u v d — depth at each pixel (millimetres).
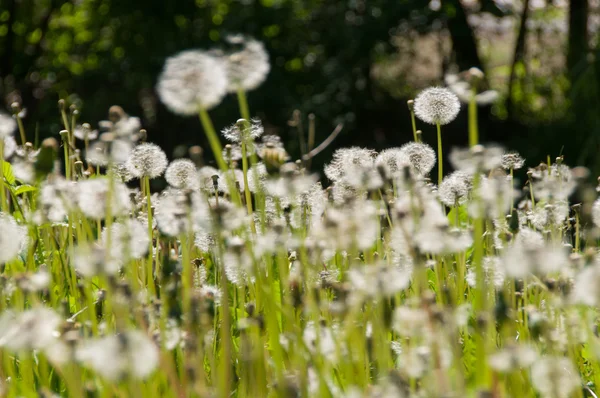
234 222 2227
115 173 2451
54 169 2305
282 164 2295
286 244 2281
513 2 9109
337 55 9094
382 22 8562
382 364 2193
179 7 9602
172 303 2244
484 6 8773
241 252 2211
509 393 2232
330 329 2273
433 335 2123
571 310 2244
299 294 2277
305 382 2174
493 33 9406
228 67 2264
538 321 2213
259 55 2268
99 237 2463
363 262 2492
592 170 6852
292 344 2236
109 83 10109
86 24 10664
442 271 2539
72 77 10484
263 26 9383
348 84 8875
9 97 10219
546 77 9078
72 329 2199
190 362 2217
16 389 2277
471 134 2182
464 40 9078
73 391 2182
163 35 9688
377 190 2453
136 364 2055
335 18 8945
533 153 8016
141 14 9711
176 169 2447
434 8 8656
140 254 2328
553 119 8625
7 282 2316
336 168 2479
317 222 2432
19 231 2410
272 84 8812
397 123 9344
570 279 2234
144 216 2564
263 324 2258
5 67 10805
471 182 2463
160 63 9477
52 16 11016
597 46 7699
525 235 2314
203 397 2182
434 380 2109
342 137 8953
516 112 9367
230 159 2453
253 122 2461
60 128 9781
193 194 2273
